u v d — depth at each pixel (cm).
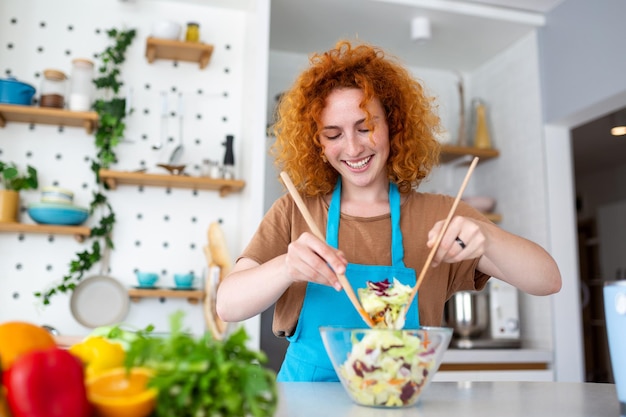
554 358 296
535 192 312
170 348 55
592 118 297
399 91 138
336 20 308
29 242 274
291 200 142
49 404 48
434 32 324
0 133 276
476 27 318
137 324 281
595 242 607
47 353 50
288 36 324
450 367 280
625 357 80
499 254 113
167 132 296
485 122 346
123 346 70
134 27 299
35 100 282
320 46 335
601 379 593
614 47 268
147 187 290
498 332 302
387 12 301
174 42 281
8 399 49
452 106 368
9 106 260
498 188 343
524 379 288
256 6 278
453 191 359
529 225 316
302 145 138
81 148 284
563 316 300
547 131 311
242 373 54
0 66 282
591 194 618
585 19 287
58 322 271
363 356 82
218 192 298
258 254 132
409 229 138
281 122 151
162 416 54
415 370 83
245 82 300
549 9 314
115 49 289
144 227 287
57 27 291
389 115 138
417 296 130
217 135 302
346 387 86
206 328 274
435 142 154
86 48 293
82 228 266
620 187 577
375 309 91
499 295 305
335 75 132
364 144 127
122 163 288
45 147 281
